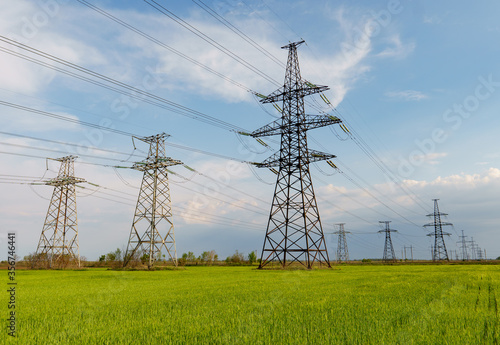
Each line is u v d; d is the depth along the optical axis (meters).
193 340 8.97
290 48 61.97
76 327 11.02
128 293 22.72
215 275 45.91
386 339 8.76
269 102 60.47
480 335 9.18
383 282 28.88
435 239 119.50
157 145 67.94
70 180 81.31
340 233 133.75
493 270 50.56
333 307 14.54
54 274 52.53
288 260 58.94
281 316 12.53
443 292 19.91
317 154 56.31
